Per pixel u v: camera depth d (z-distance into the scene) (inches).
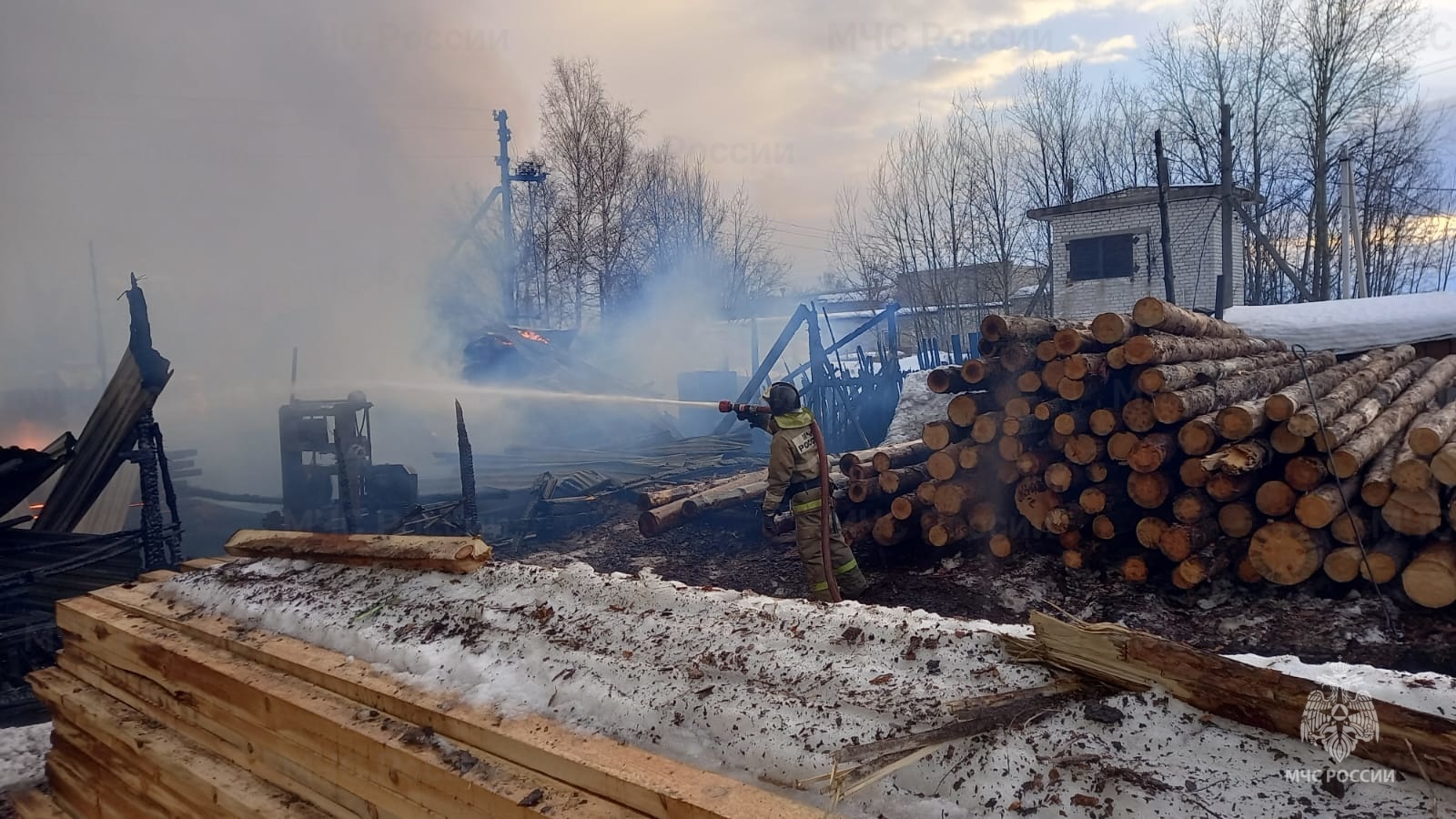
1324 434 187.2
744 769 74.5
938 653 87.0
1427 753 60.7
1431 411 283.0
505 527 358.3
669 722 81.5
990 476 241.3
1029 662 83.3
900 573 250.1
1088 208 883.4
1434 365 364.2
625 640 99.6
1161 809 60.5
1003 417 233.3
